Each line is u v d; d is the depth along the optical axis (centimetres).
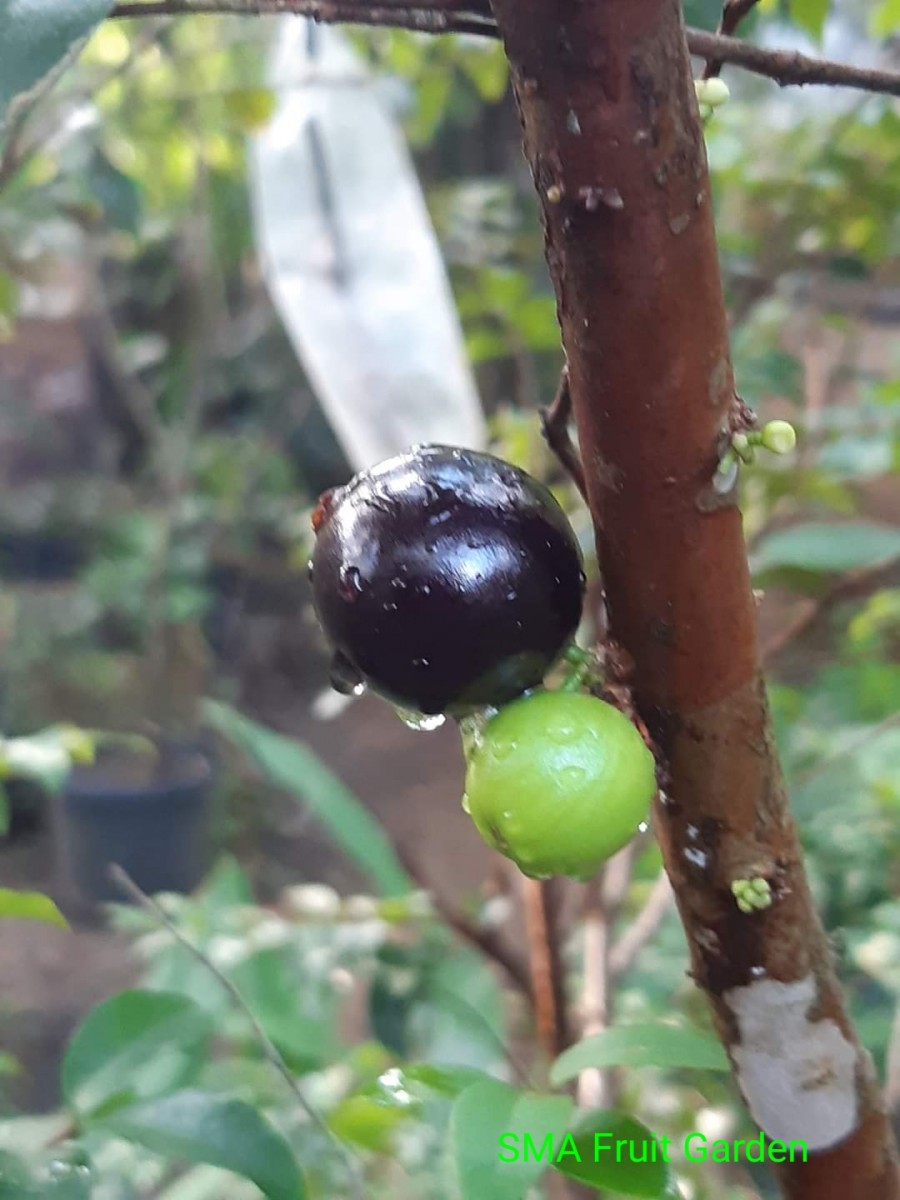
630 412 10
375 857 21
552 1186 20
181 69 43
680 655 11
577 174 9
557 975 20
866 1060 13
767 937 12
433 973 23
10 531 79
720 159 30
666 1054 14
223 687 68
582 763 11
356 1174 16
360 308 24
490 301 33
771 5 21
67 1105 16
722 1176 22
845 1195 13
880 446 29
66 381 87
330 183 25
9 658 65
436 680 11
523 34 9
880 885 25
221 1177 21
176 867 55
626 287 9
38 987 48
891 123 29
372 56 39
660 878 24
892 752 28
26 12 9
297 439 81
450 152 59
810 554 23
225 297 67
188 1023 16
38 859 60
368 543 11
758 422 10
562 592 11
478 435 23
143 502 79
